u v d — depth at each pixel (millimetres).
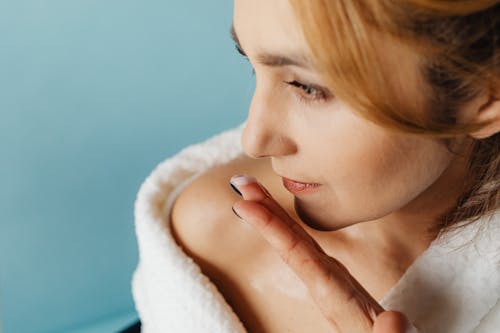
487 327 701
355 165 524
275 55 469
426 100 486
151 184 790
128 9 1265
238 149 830
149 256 735
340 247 730
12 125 1260
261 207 599
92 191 1348
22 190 1305
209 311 686
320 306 589
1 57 1219
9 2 1195
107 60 1283
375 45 444
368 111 472
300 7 428
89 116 1304
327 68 446
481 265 666
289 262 590
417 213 684
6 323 1367
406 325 549
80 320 1417
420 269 680
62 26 1237
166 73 1335
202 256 740
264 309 730
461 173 655
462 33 459
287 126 523
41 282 1369
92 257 1387
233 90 1396
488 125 527
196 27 1322
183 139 1396
